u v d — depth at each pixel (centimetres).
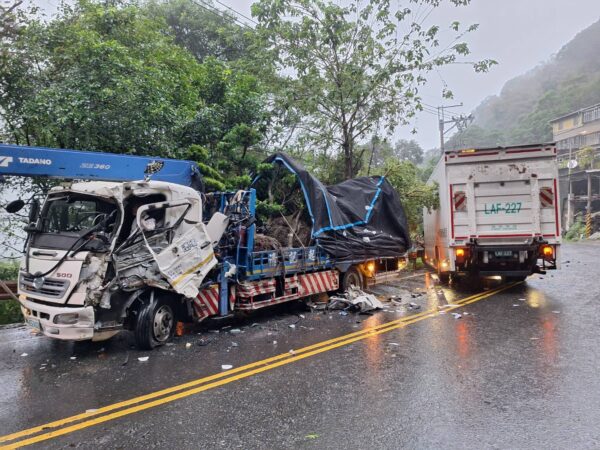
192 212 703
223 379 516
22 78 1019
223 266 762
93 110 990
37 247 627
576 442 355
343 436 374
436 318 823
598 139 4406
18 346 673
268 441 368
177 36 2128
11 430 396
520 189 1072
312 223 935
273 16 1392
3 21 1046
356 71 1400
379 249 1045
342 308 927
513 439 362
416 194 1384
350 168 1514
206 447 360
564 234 3828
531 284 1239
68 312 567
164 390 485
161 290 667
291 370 545
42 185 1057
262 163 1066
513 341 655
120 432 388
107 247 599
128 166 721
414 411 420
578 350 599
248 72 1562
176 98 1282
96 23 1184
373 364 562
